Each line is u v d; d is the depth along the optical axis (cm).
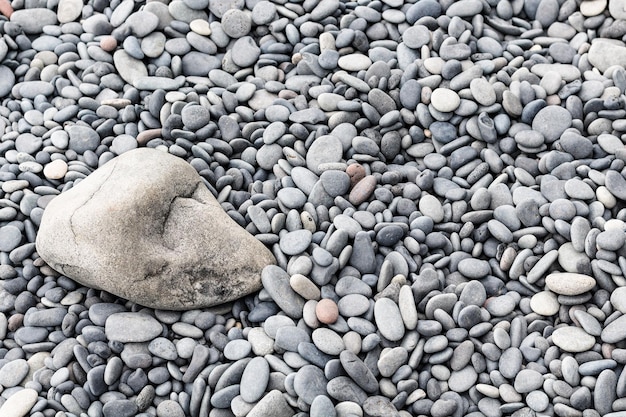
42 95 170
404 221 158
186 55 173
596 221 153
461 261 154
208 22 178
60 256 146
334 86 170
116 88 171
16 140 165
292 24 175
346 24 176
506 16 177
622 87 167
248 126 165
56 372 143
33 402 141
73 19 179
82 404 142
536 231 154
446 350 145
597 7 175
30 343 147
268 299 150
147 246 146
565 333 145
